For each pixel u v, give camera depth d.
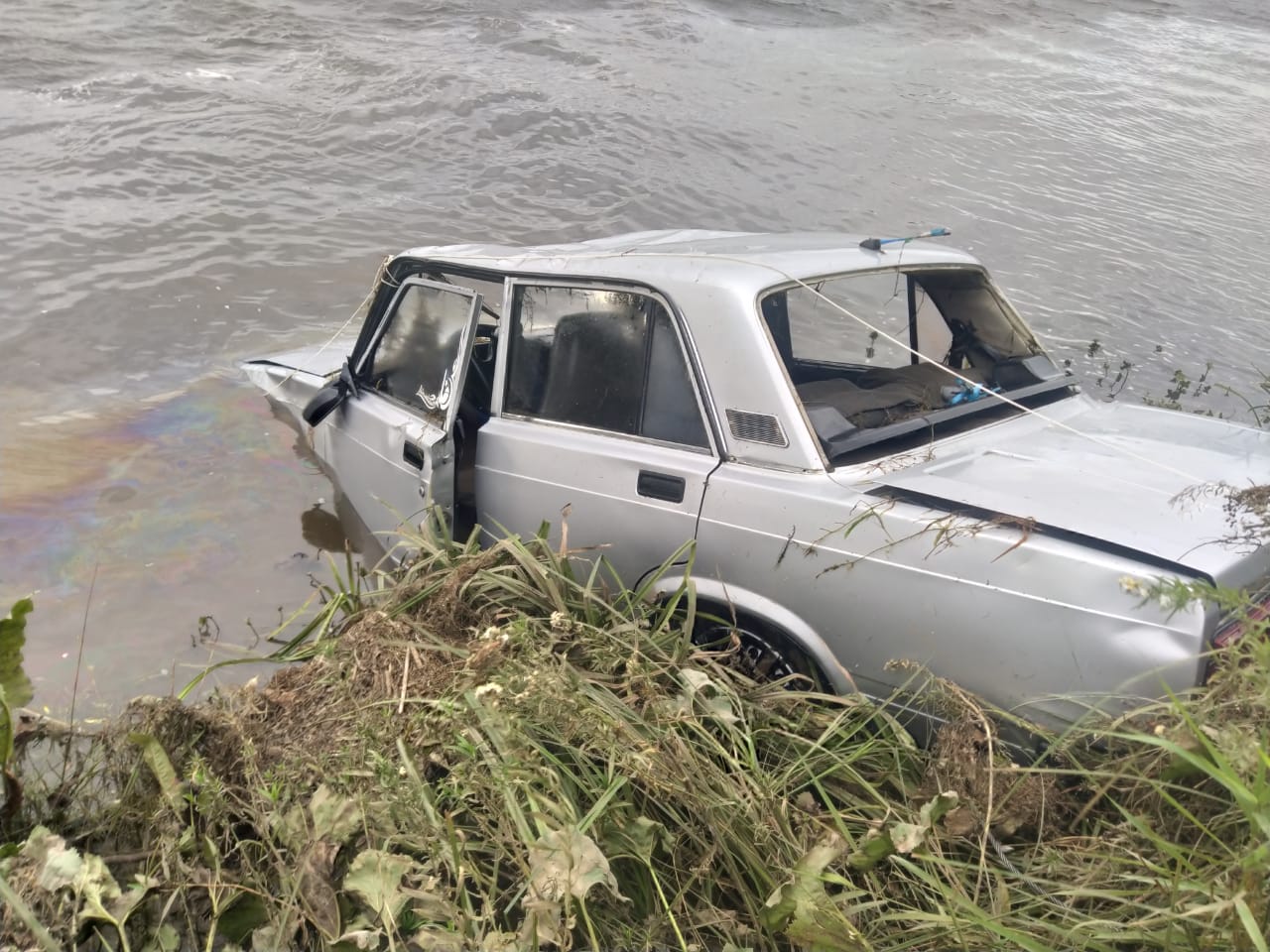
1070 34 24.64
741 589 3.44
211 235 9.81
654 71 17.14
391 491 4.66
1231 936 2.06
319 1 19.11
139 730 2.88
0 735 2.62
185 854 2.62
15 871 2.45
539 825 2.45
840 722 3.07
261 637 4.54
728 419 3.53
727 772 2.91
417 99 14.30
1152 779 2.52
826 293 3.85
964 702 2.91
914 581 3.07
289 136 12.77
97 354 7.43
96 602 4.70
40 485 5.63
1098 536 2.81
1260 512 2.85
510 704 2.87
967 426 3.78
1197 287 10.31
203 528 5.31
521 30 18.75
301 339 7.89
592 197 11.77
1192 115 18.19
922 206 12.31
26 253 9.05
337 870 2.55
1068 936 2.26
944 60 20.67
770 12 22.94
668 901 2.54
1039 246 11.26
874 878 2.59
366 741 2.82
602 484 3.81
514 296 4.22
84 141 11.95
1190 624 2.61
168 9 17.61
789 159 13.62
